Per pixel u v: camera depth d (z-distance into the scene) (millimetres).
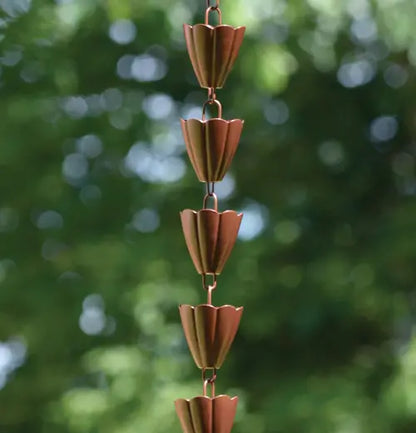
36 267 9953
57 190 9977
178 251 9906
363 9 9281
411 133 10672
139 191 10078
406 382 9180
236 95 9828
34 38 9414
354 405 9367
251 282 10047
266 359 10500
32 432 10438
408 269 9953
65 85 9789
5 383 10297
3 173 9859
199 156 2305
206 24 2303
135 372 9703
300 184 10602
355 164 10664
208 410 2230
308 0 9062
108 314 9914
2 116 9750
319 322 9953
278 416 9406
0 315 9922
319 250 10273
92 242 9852
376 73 10375
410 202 10086
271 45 9109
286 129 10477
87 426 9570
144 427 9422
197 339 2266
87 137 10055
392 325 10320
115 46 9820
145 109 10133
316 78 10336
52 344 10102
